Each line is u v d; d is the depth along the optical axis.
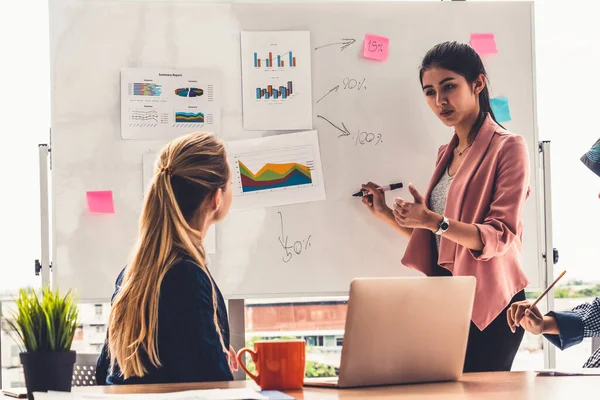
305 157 2.75
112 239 2.68
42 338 1.22
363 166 2.77
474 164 2.58
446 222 2.41
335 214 2.75
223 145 1.85
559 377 1.55
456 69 2.66
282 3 2.78
